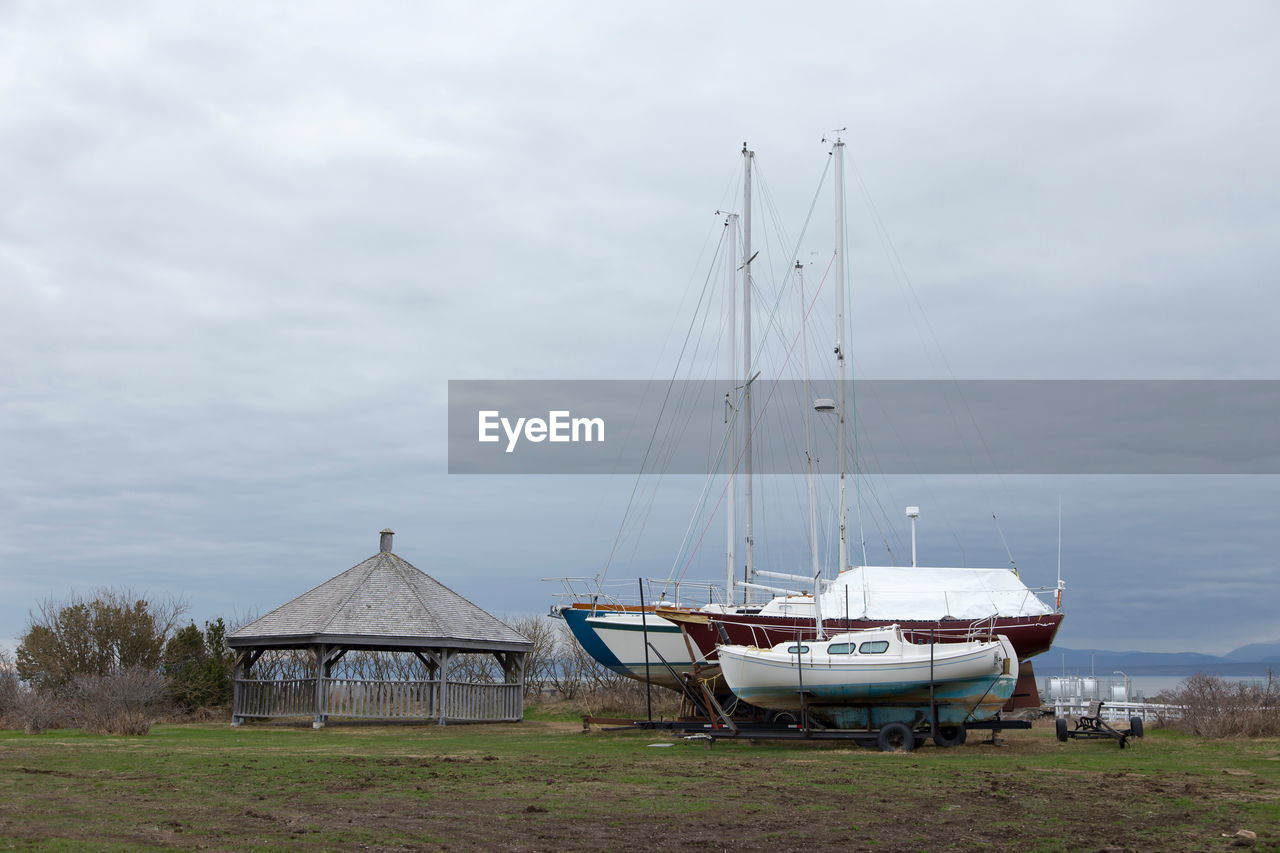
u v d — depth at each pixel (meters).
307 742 22.89
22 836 10.35
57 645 34.62
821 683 21.25
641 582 25.33
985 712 21.67
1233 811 13.18
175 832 10.92
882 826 12.12
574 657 45.34
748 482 34.72
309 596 30.75
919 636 26.56
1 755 18.61
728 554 33.66
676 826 12.01
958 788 15.09
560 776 16.14
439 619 30.00
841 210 33.78
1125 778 16.27
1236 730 24.03
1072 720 31.17
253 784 14.87
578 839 11.18
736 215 36.88
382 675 40.59
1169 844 11.12
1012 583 28.33
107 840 10.30
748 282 36.12
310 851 10.16
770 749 20.95
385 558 31.92
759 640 26.72
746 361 35.78
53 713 26.92
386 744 22.42
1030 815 12.89
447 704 29.44
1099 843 11.20
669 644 28.80
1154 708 30.67
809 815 12.78
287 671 37.66
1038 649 27.67
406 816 12.36
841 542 31.36
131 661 34.62
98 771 16.08
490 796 14.01
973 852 10.76
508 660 31.81
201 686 33.69
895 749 20.41
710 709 22.16
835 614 27.47
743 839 11.33
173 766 16.91
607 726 25.84
